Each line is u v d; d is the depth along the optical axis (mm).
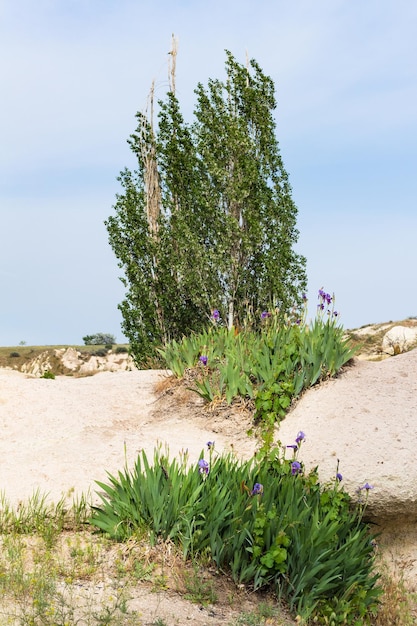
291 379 9461
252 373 9773
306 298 10242
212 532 6461
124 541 6641
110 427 9703
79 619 5000
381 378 9414
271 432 8547
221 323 22266
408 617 6707
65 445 8844
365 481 7359
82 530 7098
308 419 8688
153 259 23203
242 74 23438
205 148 23125
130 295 22859
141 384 11336
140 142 24344
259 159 23094
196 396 10094
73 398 10672
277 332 10500
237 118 23125
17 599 5312
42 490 7574
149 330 22719
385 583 7219
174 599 5793
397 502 7281
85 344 66750
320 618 6055
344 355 9844
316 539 6367
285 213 22625
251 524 6512
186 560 6422
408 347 28688
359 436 8016
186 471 7762
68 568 6156
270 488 6840
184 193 23641
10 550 6340
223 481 7113
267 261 21812
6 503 7344
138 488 6961
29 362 58938
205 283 22219
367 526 7359
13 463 8328
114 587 5848
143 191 24031
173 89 24422
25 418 9898
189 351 10914
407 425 8109
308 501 7020
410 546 7648
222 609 5797
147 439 8883
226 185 22562
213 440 8898
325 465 7633
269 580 6336
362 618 6293
